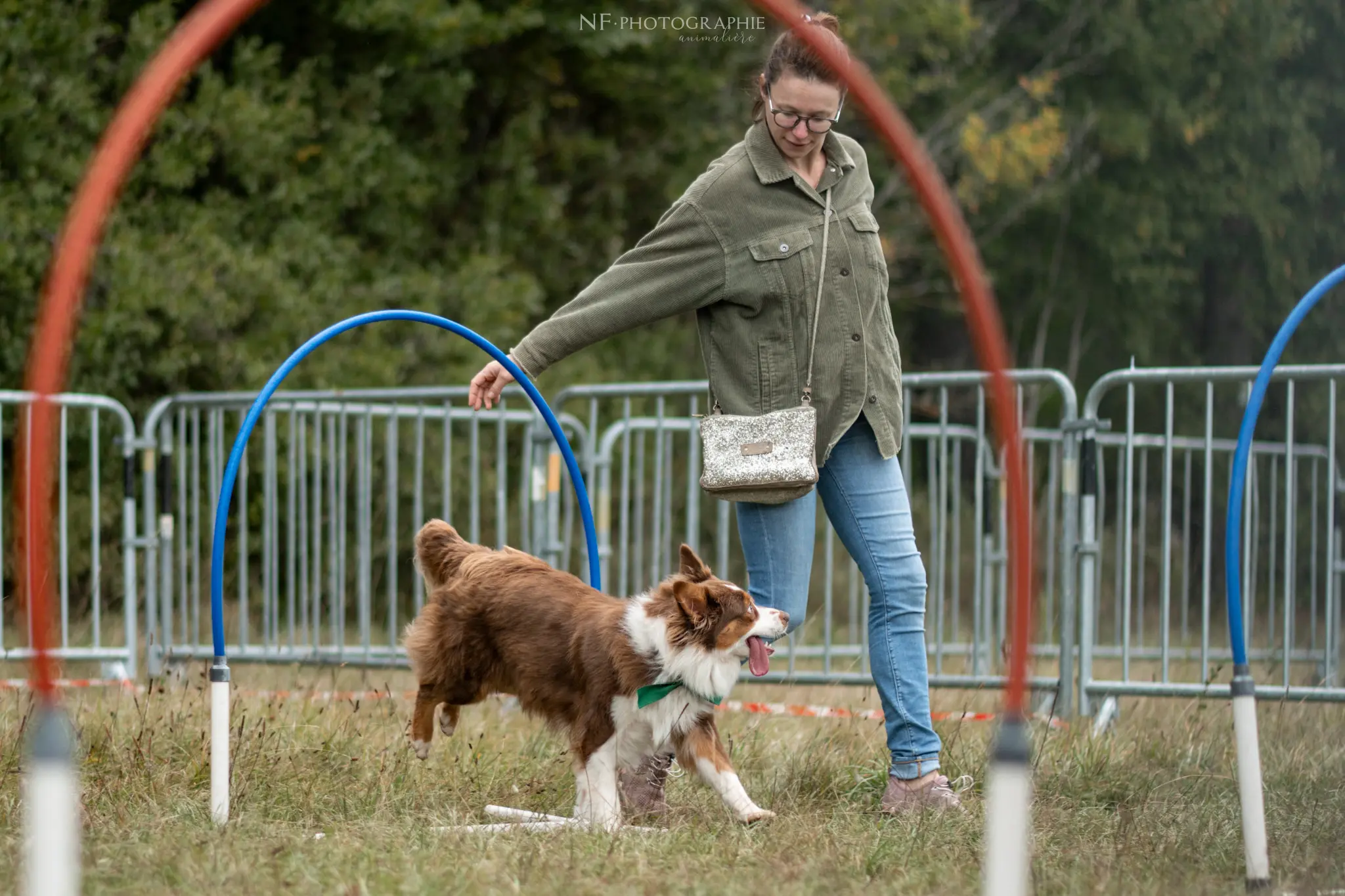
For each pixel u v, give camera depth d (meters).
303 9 20.84
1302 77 26.44
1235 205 25.97
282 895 5.04
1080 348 27.89
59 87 17.55
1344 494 15.26
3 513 17.36
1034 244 26.78
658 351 23.02
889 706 7.07
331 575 12.51
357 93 20.61
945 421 10.94
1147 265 26.77
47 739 3.90
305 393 12.48
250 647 12.59
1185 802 7.08
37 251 17.14
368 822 6.22
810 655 14.21
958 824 6.51
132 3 19.75
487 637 7.29
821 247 6.84
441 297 20.62
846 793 7.32
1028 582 4.44
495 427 20.02
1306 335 26.44
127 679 11.71
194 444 12.95
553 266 22.95
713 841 6.04
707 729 6.77
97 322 17.16
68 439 17.69
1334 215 26.36
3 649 11.28
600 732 6.69
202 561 14.42
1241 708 5.37
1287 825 6.59
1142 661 14.83
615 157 23.08
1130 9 25.48
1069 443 10.11
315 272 19.77
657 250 6.97
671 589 6.62
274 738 7.86
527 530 12.41
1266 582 20.02
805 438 6.73
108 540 17.92
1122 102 26.30
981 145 23.58
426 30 20.22
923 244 25.86
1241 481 5.43
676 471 20.98
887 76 23.77
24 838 5.65
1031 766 7.52
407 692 10.47
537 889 5.13
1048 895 5.35
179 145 18.69
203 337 18.28
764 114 6.88
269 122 19.05
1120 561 13.10
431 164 21.66
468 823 6.32
